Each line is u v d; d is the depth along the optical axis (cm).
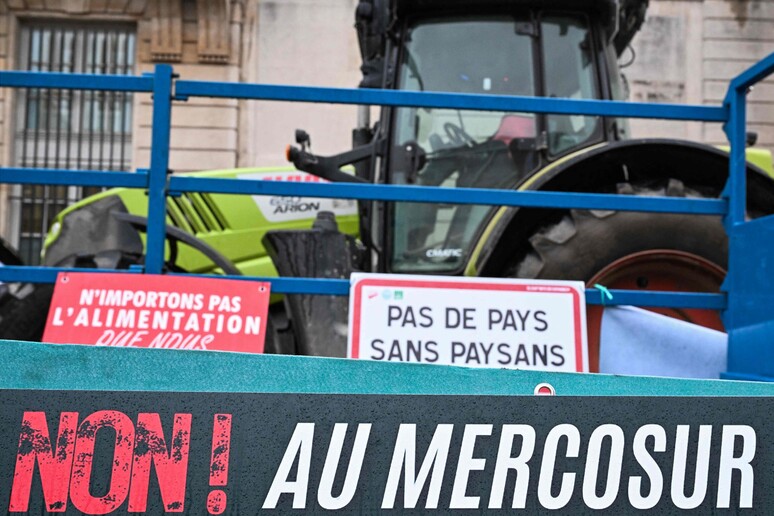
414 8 375
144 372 166
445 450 154
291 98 245
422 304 235
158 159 240
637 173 298
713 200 252
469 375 172
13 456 147
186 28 1274
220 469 150
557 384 174
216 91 245
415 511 152
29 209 1267
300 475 152
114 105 1288
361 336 232
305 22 1280
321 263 291
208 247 321
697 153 285
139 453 150
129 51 1297
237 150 1259
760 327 223
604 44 379
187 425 151
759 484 158
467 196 249
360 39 408
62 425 149
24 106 1284
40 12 1271
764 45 1316
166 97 241
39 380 163
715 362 244
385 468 153
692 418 158
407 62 376
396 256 356
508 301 237
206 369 168
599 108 253
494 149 370
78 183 239
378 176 373
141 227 364
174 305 228
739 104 250
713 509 157
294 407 153
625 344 249
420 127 371
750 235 231
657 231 279
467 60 375
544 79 373
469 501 153
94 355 166
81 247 413
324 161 363
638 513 155
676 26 1316
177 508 149
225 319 228
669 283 288
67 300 226
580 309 238
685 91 1316
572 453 155
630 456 156
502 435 155
